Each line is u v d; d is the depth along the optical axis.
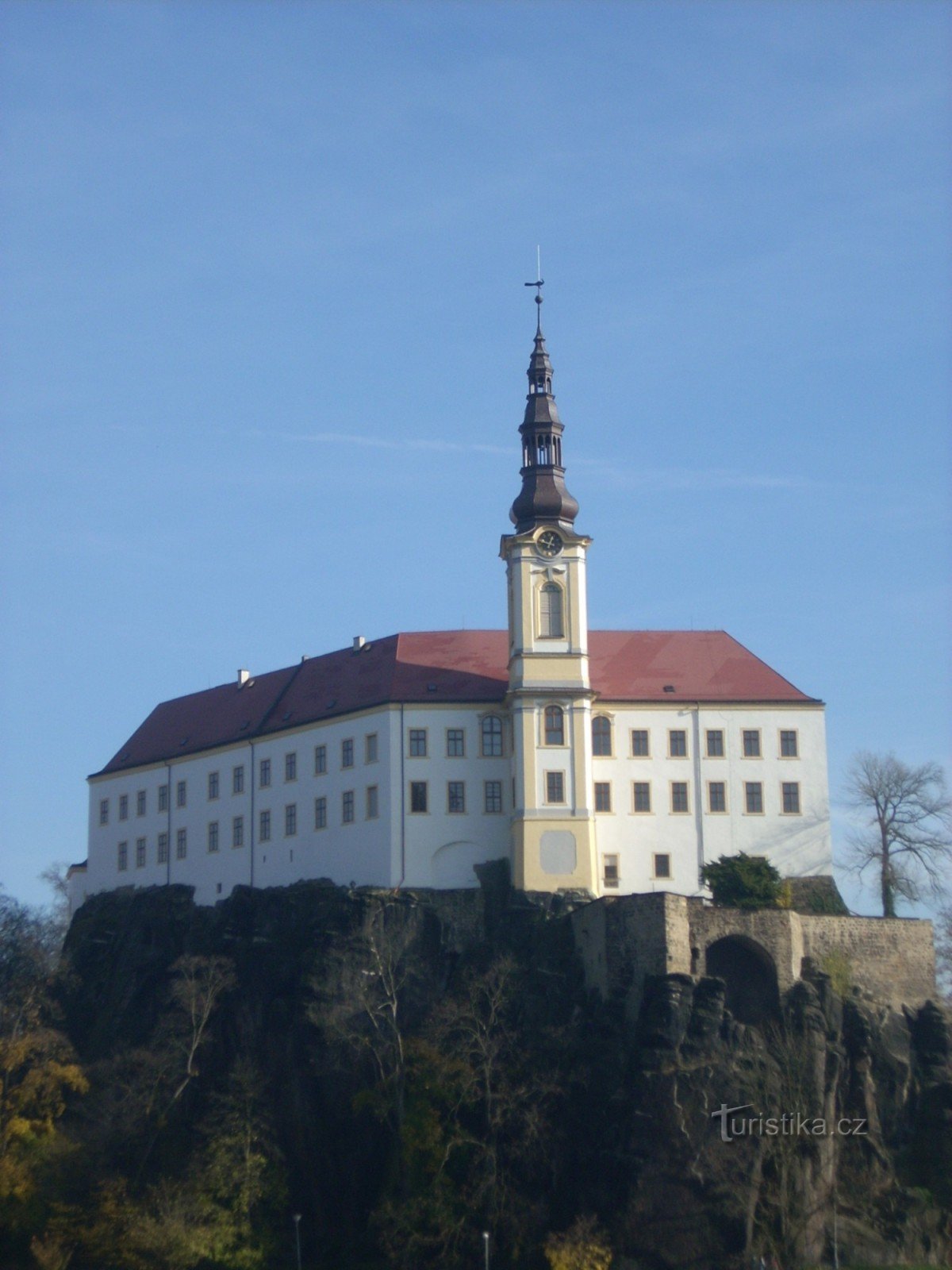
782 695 160.25
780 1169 127.44
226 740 169.75
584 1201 129.00
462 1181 130.75
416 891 151.88
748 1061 131.75
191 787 172.00
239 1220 133.12
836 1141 132.62
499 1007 141.00
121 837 178.25
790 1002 137.12
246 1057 146.75
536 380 161.88
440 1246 127.50
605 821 155.88
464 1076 133.75
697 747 158.00
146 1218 130.62
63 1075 141.38
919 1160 135.00
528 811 151.50
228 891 165.88
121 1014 158.62
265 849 163.75
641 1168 127.75
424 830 154.00
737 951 140.50
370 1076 140.50
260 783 165.62
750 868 143.88
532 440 159.62
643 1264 125.31
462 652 164.12
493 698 156.62
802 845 156.62
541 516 157.38
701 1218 125.75
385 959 145.38
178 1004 152.12
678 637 166.75
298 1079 142.75
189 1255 129.12
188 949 160.75
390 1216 129.38
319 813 160.00
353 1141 139.12
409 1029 144.50
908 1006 141.38
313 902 153.62
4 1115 138.75
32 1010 154.88
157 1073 144.12
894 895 157.62
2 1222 131.75
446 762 155.38
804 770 158.25
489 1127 132.25
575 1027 138.88
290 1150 140.25
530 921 148.25
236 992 151.50
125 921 168.62
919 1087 137.75
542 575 155.75
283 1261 134.00
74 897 189.25
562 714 153.50
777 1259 124.62
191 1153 139.75
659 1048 132.00
